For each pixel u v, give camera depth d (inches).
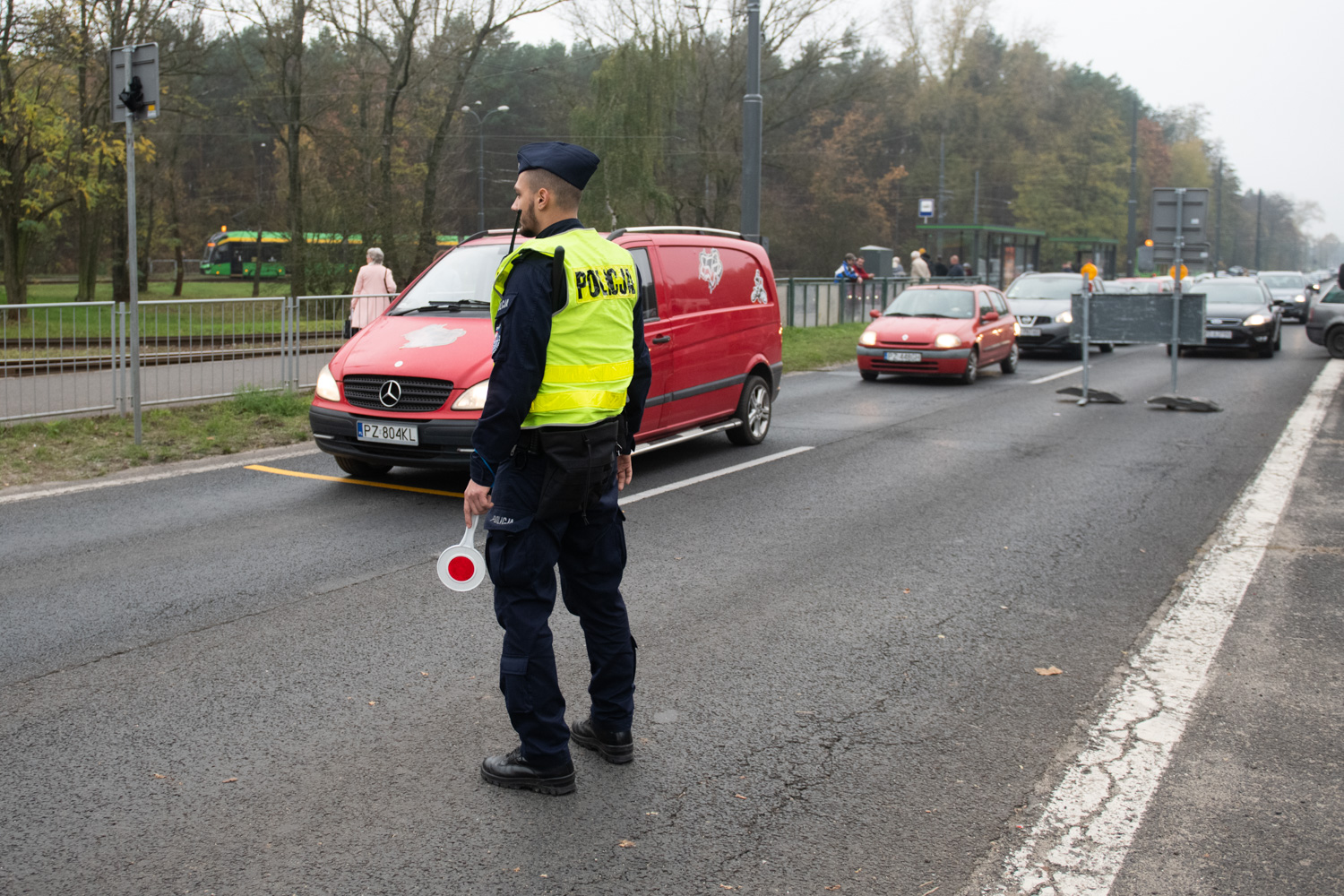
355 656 176.2
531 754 129.2
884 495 309.6
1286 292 1441.9
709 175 1642.5
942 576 227.6
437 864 114.5
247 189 2303.2
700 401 361.1
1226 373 693.3
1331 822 125.8
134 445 359.9
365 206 1278.3
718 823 124.4
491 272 330.3
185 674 167.6
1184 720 154.3
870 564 236.2
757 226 711.7
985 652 182.1
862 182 2469.2
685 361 347.9
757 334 394.0
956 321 637.9
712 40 1572.3
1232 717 155.7
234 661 173.0
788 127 2219.5
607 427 129.6
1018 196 2691.9
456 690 162.6
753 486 322.7
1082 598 213.2
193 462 344.2
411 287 337.1
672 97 1471.5
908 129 2630.4
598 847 118.6
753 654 180.4
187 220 2030.0
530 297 121.6
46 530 256.7
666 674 171.2
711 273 368.5
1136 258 2053.4
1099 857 117.7
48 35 897.5
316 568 226.4
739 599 210.1
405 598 207.0
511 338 121.5
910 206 2659.9
